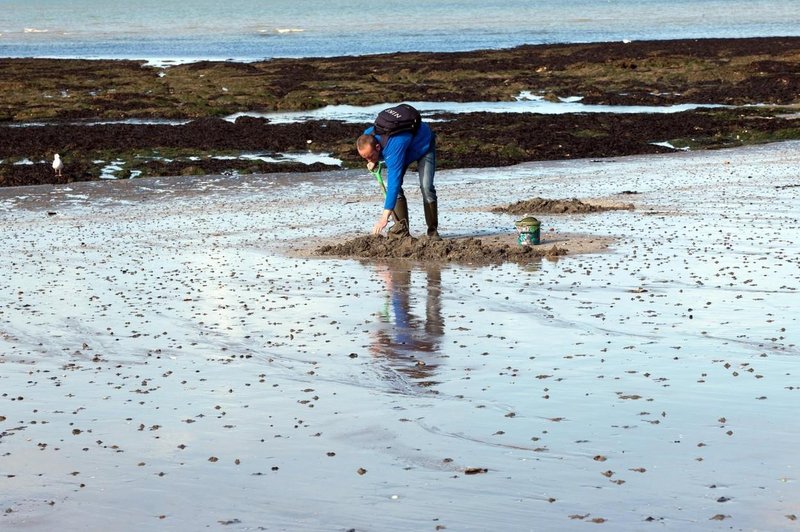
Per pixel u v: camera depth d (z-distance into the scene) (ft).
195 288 56.03
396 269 60.13
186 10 557.33
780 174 97.14
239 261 63.77
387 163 66.08
